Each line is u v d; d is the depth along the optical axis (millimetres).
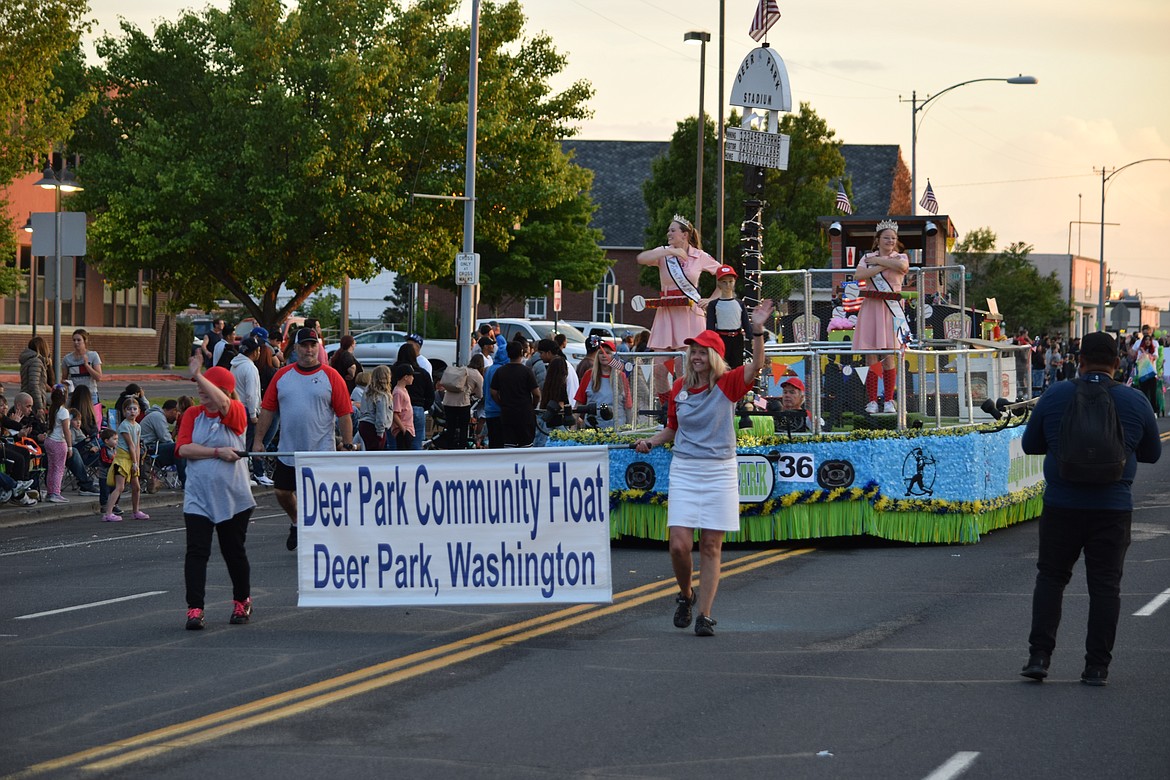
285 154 49188
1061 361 65750
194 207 48625
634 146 107062
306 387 16938
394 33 50219
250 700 10766
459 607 15125
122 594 16250
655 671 11812
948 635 13461
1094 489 11297
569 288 79250
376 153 49750
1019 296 103250
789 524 20172
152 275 56219
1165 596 15852
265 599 15812
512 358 24469
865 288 22531
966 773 8805
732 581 16984
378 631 13719
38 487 25766
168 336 76250
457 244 53438
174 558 19484
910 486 20250
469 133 41250
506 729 9875
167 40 50281
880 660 12273
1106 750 9352
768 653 12578
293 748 9367
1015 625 13984
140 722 10086
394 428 27188
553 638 13281
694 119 73938
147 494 27594
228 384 14148
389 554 13844
